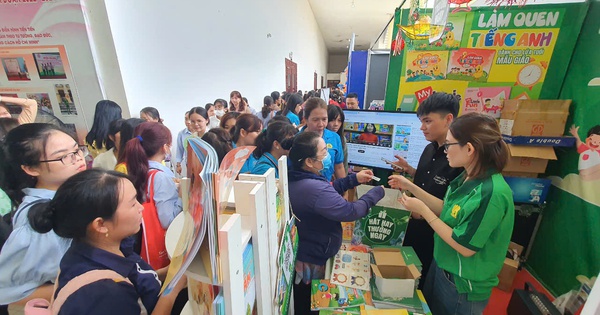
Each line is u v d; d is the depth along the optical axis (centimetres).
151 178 116
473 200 91
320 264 121
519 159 158
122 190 67
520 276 179
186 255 45
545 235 170
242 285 51
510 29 152
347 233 145
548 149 151
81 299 55
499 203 87
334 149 178
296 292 128
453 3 153
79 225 64
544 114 147
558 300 150
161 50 230
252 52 435
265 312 69
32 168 88
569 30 145
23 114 157
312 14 980
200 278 48
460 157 97
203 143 53
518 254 176
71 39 172
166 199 117
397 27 171
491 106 165
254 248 61
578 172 146
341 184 137
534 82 157
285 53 644
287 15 650
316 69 1212
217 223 44
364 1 757
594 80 136
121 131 148
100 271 63
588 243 142
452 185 114
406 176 172
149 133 131
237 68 384
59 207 63
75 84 182
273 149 138
